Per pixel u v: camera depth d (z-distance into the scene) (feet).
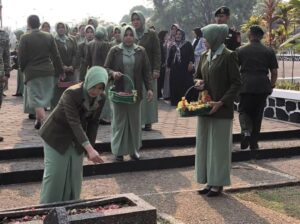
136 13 26.99
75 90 13.70
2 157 22.98
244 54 25.23
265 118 34.35
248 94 25.13
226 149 18.75
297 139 29.27
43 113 27.09
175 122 31.65
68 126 14.07
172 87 39.24
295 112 32.09
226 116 18.54
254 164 24.90
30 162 22.66
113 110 22.77
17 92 44.62
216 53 18.57
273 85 25.70
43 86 26.91
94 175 22.33
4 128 28.37
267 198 19.26
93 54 30.94
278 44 50.11
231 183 21.11
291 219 16.76
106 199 13.32
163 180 21.79
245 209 17.63
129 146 23.04
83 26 41.55
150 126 28.76
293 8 44.86
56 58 27.45
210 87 18.81
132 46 22.79
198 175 19.35
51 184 14.32
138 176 22.38
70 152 14.33
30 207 13.01
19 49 26.53
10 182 20.97
